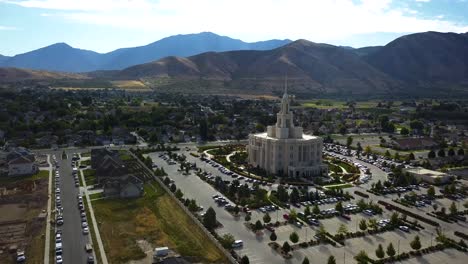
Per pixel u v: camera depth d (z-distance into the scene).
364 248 145.25
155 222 162.88
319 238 151.38
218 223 165.25
